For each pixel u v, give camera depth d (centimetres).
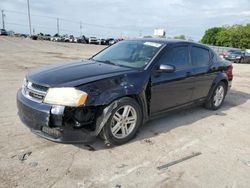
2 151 330
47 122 313
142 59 419
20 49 2053
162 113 441
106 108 338
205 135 431
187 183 292
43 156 326
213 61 548
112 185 280
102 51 507
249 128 479
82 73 361
